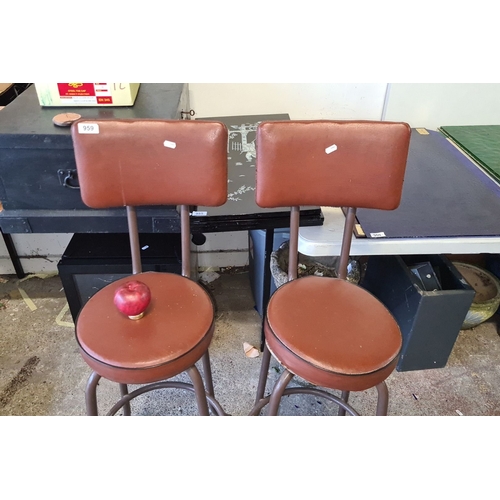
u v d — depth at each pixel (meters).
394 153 1.08
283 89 1.79
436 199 1.53
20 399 1.57
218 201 1.13
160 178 1.10
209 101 1.80
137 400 1.59
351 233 1.22
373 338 1.03
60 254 2.10
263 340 1.76
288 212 1.36
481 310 1.75
